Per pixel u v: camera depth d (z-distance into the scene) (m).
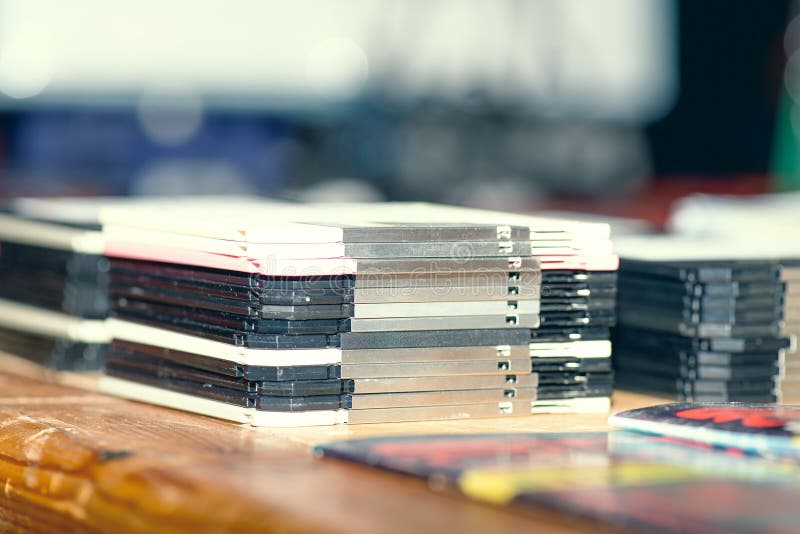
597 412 1.64
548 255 1.60
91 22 5.34
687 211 2.37
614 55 6.07
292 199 2.41
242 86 5.57
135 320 1.67
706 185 5.50
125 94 5.43
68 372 1.96
